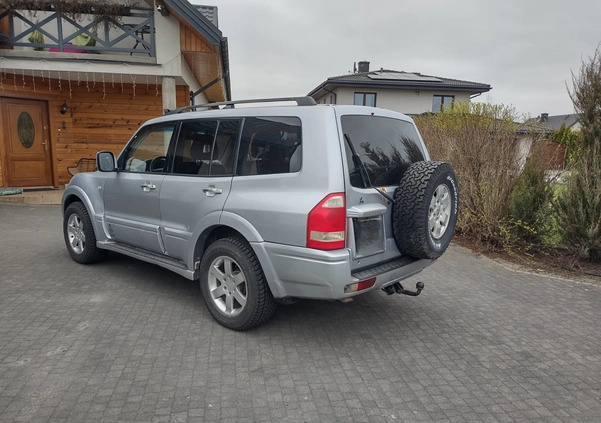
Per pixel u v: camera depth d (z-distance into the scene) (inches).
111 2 370.6
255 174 135.3
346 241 121.9
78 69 356.8
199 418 100.3
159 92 447.5
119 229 187.8
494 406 108.0
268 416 101.8
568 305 176.1
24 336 136.1
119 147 449.4
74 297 169.8
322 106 127.0
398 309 168.6
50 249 238.5
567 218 228.5
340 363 126.6
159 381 114.2
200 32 340.8
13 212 342.6
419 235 132.5
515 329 152.9
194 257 153.8
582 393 114.6
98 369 118.7
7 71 362.6
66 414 99.8
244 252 136.6
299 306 168.7
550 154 249.1
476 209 268.5
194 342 136.1
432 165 136.9
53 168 435.8
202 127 155.6
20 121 412.5
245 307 138.5
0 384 110.3
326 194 118.6
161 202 163.8
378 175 134.7
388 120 147.0
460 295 185.3
